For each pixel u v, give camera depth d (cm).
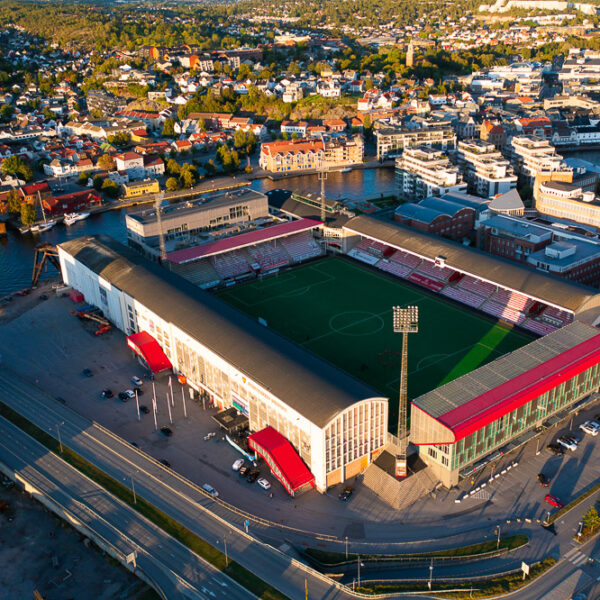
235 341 17000
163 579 12131
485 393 14938
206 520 13562
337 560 12606
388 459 14938
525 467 15012
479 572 12281
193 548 12850
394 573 12412
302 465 14625
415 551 12762
